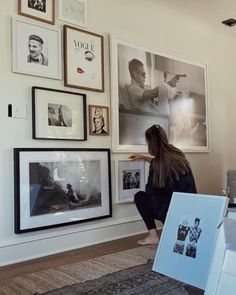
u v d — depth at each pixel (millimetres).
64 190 2742
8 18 2496
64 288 1866
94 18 3049
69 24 2869
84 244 2877
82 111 2914
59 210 2701
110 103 3139
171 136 3639
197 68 3994
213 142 4180
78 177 2842
